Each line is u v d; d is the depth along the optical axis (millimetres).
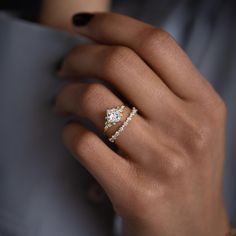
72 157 305
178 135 264
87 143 255
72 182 309
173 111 260
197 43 373
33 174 309
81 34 279
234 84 367
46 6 315
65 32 289
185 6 381
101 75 260
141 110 258
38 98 299
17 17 330
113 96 257
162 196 264
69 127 266
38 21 322
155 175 262
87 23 275
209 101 268
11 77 299
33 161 308
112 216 320
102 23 268
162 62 255
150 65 258
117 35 264
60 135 302
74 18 278
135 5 393
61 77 292
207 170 272
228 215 370
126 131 255
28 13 337
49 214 311
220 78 370
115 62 253
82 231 316
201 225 284
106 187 263
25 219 314
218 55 372
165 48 254
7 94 302
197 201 275
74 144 259
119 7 394
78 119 296
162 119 261
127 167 261
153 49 254
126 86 253
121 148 260
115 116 253
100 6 318
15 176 312
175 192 265
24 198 312
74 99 270
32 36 290
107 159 257
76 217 313
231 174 367
